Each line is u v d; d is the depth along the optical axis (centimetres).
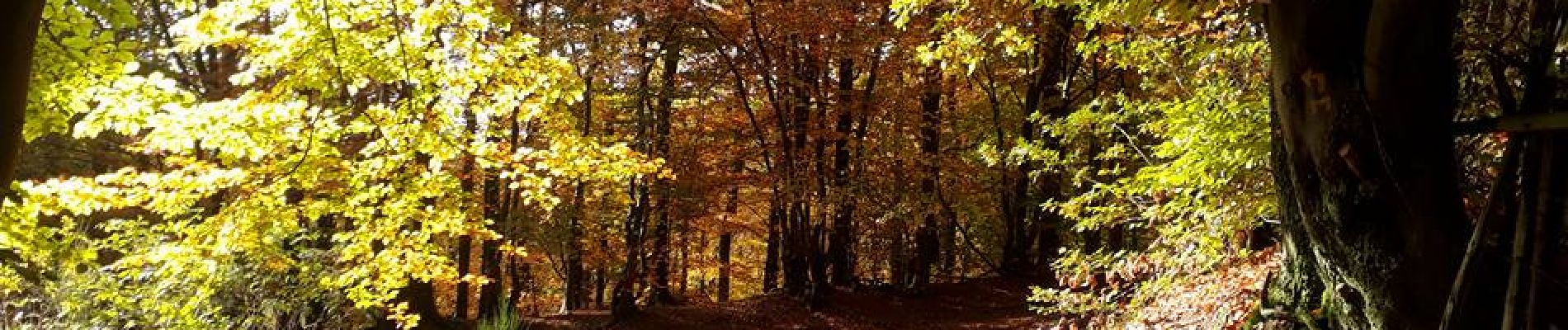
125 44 510
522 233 1634
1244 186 513
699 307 1752
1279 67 289
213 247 596
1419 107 261
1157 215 604
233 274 746
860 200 1661
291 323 835
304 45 549
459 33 600
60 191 526
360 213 636
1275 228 540
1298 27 276
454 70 602
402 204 638
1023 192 1841
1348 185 273
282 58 562
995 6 782
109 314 704
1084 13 625
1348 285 300
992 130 1973
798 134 1708
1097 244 1895
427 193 644
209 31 549
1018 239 2005
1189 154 512
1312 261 328
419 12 569
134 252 680
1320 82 272
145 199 559
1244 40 525
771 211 1964
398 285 670
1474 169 366
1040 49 1538
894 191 1722
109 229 712
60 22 475
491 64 607
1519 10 314
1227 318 516
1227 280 548
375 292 732
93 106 594
